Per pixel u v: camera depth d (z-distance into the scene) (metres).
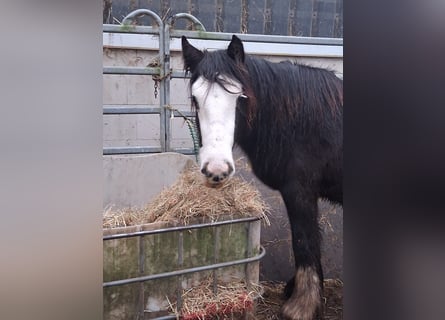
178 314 1.32
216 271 1.38
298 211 1.52
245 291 1.42
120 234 1.24
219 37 1.52
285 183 1.53
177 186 1.42
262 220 1.55
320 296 1.52
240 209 1.40
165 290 1.32
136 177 1.44
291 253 1.58
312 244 1.53
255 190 1.49
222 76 1.33
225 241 1.39
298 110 1.50
